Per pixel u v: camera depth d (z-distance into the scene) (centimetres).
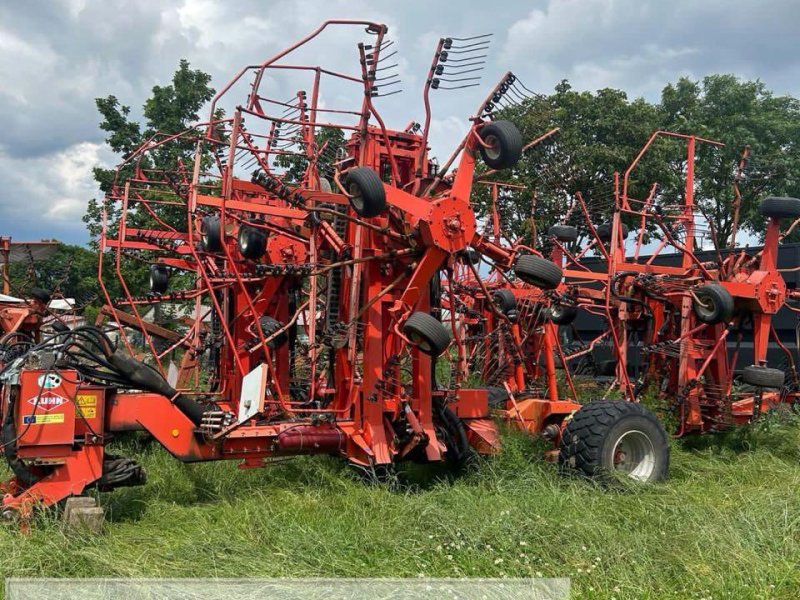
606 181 1738
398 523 469
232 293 798
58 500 473
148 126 1827
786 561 413
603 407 607
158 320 1280
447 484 575
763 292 770
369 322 590
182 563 409
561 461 609
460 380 688
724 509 524
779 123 2647
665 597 373
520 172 1528
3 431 475
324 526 466
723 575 393
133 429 514
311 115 656
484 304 906
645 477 610
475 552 420
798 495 548
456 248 555
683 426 776
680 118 2438
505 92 573
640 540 438
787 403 896
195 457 534
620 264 868
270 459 611
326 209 550
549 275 591
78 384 487
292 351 777
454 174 621
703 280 786
